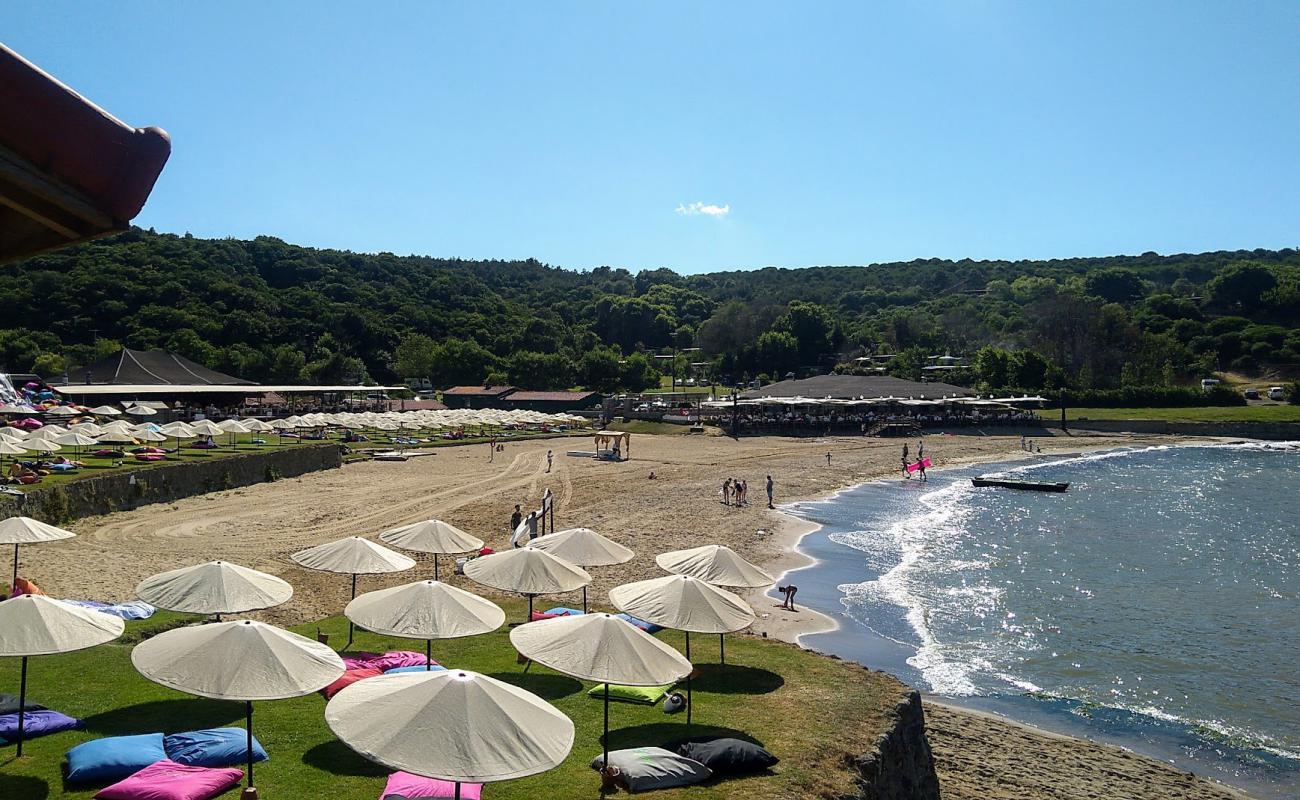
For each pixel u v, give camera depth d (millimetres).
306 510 38812
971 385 117062
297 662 10344
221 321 119188
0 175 2535
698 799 11016
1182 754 17141
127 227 2875
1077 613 26344
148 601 13641
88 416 56406
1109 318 129125
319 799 10406
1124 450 81938
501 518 38312
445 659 16828
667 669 11375
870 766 12844
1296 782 16016
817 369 142500
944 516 43969
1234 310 156000
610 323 188250
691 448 76500
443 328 150750
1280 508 47812
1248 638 24188
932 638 23734
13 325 103688
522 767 7738
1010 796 15062
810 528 39719
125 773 10383
